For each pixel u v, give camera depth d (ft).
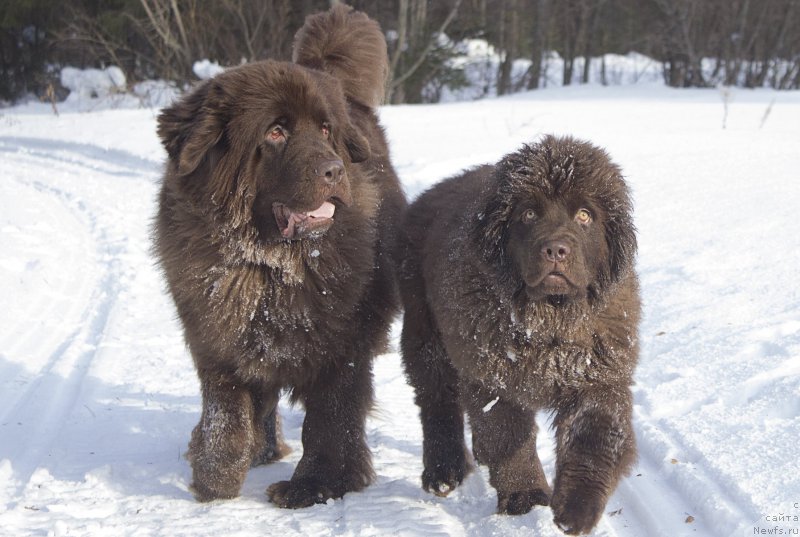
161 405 21.59
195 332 15.83
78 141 70.79
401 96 120.47
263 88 15.03
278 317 15.56
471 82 134.82
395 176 20.79
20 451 18.42
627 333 14.62
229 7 115.65
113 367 24.25
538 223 14.06
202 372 16.07
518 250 14.26
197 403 21.79
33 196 50.26
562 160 14.32
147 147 66.59
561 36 152.56
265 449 18.35
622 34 153.48
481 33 132.26
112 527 14.60
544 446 18.26
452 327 15.31
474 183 17.76
